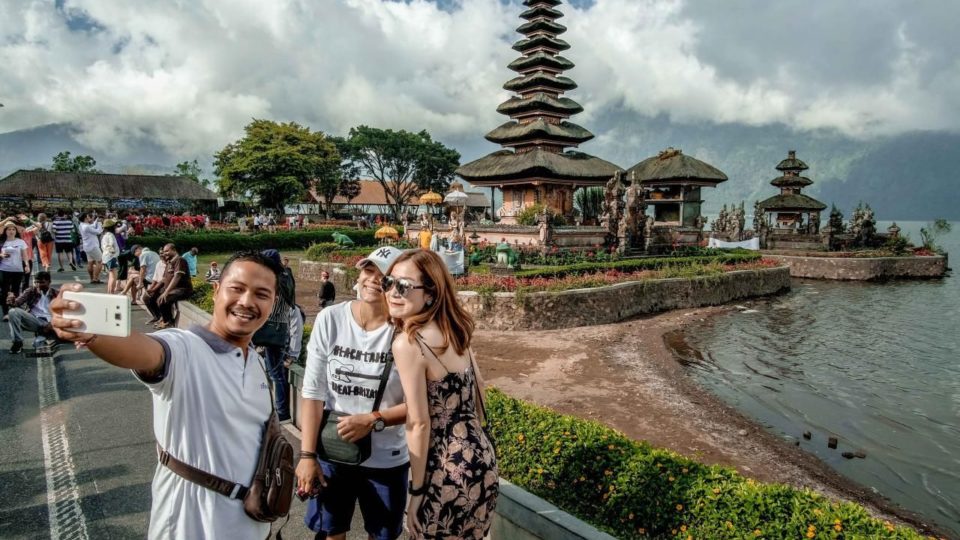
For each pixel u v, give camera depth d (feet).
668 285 83.25
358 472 12.10
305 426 12.01
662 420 35.01
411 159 235.61
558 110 129.70
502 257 76.74
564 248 93.30
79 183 175.32
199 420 8.76
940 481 28.94
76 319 7.15
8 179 166.81
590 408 36.78
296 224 157.99
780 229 182.80
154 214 160.25
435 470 10.17
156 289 43.14
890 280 135.64
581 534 13.35
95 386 28.76
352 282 77.51
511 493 15.53
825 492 26.43
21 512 16.92
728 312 83.56
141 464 20.40
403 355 10.20
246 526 9.26
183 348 8.64
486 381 42.47
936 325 75.31
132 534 16.01
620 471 16.89
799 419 38.45
